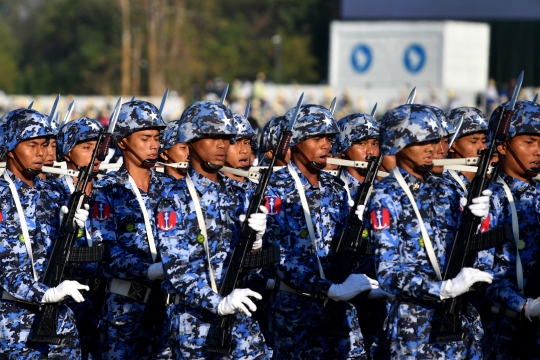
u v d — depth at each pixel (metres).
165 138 37.28
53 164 38.75
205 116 29.78
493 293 29.80
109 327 33.91
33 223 32.16
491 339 31.19
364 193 31.95
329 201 33.66
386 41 183.88
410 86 181.25
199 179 30.00
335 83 188.12
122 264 32.91
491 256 28.94
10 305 31.11
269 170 29.23
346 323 32.31
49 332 30.39
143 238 33.94
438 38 178.75
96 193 33.69
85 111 143.38
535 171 30.95
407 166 28.27
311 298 32.41
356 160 39.66
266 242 32.78
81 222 31.20
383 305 33.59
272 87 168.62
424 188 28.12
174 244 28.92
